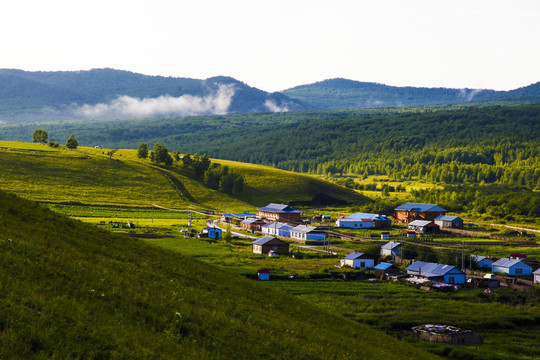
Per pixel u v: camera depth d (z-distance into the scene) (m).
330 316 51.12
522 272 114.56
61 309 24.39
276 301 48.72
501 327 68.81
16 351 19.75
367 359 37.06
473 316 72.25
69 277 29.84
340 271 106.31
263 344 30.88
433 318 69.94
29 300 24.08
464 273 104.06
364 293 87.25
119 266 39.81
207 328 30.11
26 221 43.81
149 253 51.44
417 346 56.78
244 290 49.00
